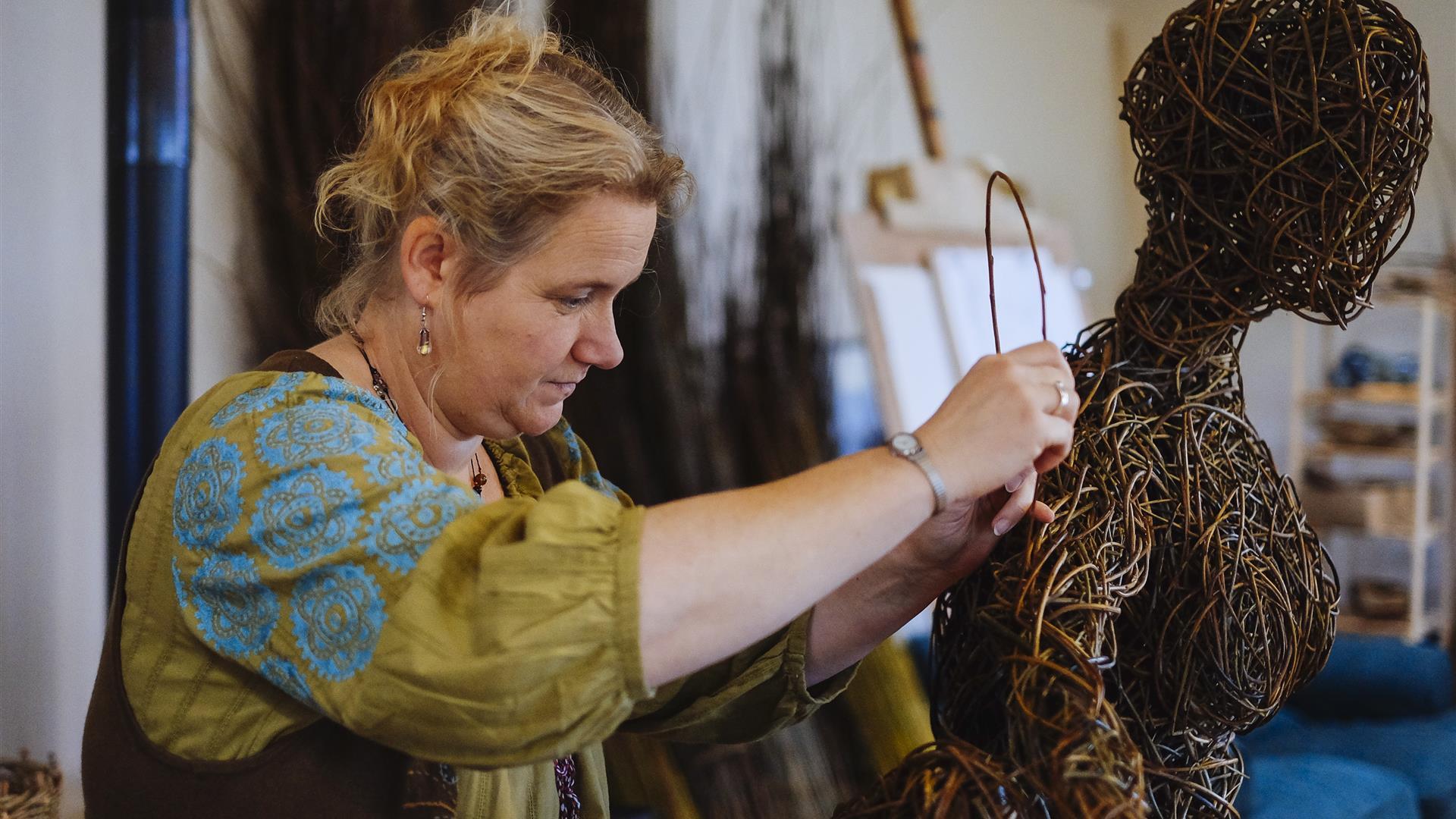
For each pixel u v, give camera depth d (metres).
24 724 1.99
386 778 0.85
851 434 3.21
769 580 0.68
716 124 3.00
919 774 0.73
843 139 3.35
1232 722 0.89
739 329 2.73
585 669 0.66
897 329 3.01
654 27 2.63
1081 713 0.68
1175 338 0.93
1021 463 0.74
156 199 1.82
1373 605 4.08
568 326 0.86
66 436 2.03
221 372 2.18
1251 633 0.89
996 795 0.70
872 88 3.46
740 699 0.99
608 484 1.17
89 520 2.06
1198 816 0.91
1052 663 0.73
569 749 0.68
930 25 3.76
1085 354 0.97
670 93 2.63
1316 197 0.87
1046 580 0.80
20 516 1.98
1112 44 4.55
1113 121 4.56
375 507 0.73
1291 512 0.94
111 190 1.84
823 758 2.59
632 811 2.20
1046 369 0.78
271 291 2.17
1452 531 4.07
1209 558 0.87
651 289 2.55
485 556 0.68
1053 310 3.61
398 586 0.70
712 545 0.68
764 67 2.83
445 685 0.68
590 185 0.80
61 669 2.03
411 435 0.88
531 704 0.67
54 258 2.00
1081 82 4.41
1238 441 0.94
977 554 0.89
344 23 2.15
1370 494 4.02
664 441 2.54
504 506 0.74
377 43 2.16
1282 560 0.92
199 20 2.11
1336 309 0.88
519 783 0.93
